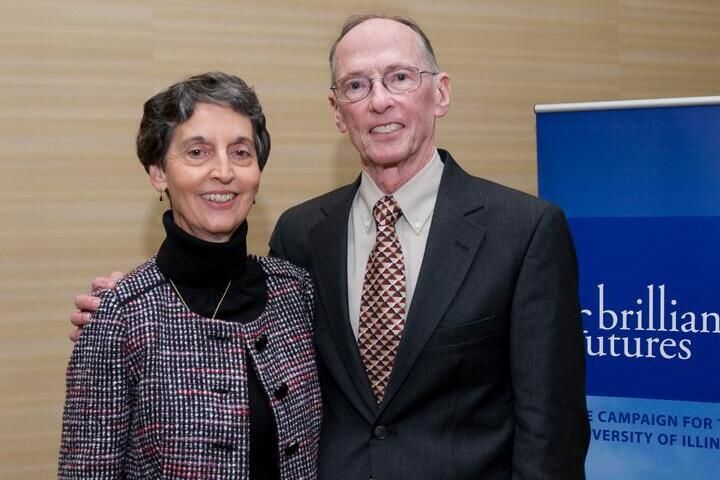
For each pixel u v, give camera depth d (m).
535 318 1.58
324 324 1.72
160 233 2.51
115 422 1.40
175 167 1.50
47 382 2.41
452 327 1.59
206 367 1.44
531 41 2.95
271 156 2.63
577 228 2.38
